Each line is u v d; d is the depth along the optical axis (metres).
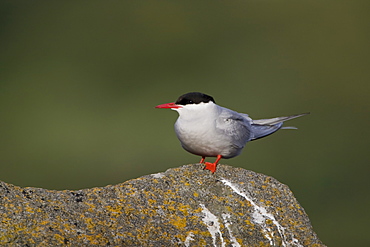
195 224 5.07
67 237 4.62
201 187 5.55
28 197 4.96
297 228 5.26
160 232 4.90
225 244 4.94
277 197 5.59
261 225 5.20
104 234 4.74
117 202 5.14
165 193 5.38
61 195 5.08
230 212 5.27
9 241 4.47
